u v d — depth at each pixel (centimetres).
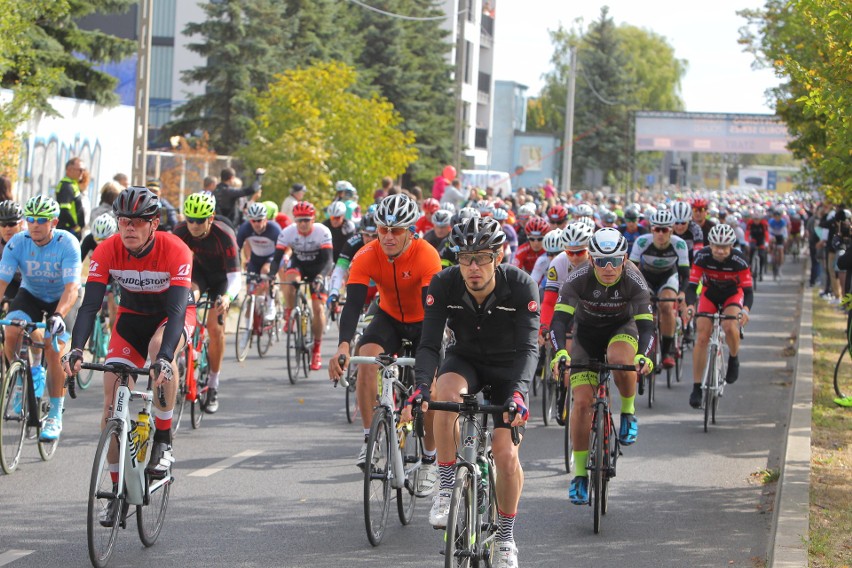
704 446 1284
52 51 3247
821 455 1147
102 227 1505
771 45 2259
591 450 935
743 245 3250
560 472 1138
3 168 2030
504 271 761
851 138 1049
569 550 858
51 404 1122
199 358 1324
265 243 1864
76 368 790
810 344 2048
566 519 952
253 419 1381
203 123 4891
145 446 815
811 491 991
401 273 998
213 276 1330
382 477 866
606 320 1029
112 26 6028
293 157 3612
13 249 1116
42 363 1117
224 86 4834
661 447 1275
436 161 6175
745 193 12019
